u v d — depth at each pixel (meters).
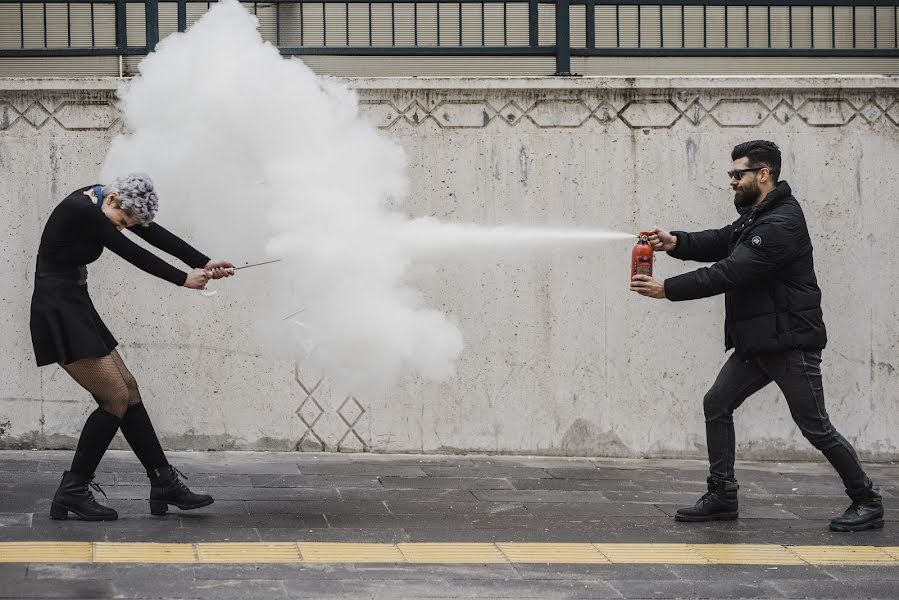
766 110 7.54
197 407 7.30
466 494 6.46
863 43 8.05
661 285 5.68
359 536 5.48
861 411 7.62
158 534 5.34
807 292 5.72
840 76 7.57
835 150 7.57
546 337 7.46
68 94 7.19
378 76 7.75
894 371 7.62
